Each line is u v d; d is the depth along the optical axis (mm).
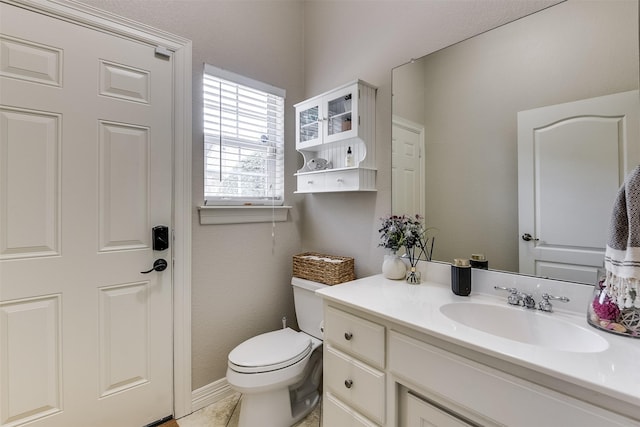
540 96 1102
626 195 802
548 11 1085
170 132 1559
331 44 1938
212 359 1728
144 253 1483
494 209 1222
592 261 992
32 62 1213
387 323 1038
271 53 1978
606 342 800
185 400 1606
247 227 1877
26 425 1212
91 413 1350
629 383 619
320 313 1707
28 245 1215
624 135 940
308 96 2113
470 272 1220
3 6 1161
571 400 664
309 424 1552
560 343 939
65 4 1269
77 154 1308
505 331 1063
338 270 1650
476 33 1278
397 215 1553
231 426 1523
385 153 1620
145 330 1491
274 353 1450
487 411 791
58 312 1276
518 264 1156
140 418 1479
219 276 1752
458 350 853
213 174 1753
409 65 1500
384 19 1628
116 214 1405
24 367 1210
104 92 1369
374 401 1067
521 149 1149
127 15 1422
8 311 1180
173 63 1565
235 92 1832
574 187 1031
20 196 1197
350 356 1179
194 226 1650
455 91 1339
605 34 971
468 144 1298
